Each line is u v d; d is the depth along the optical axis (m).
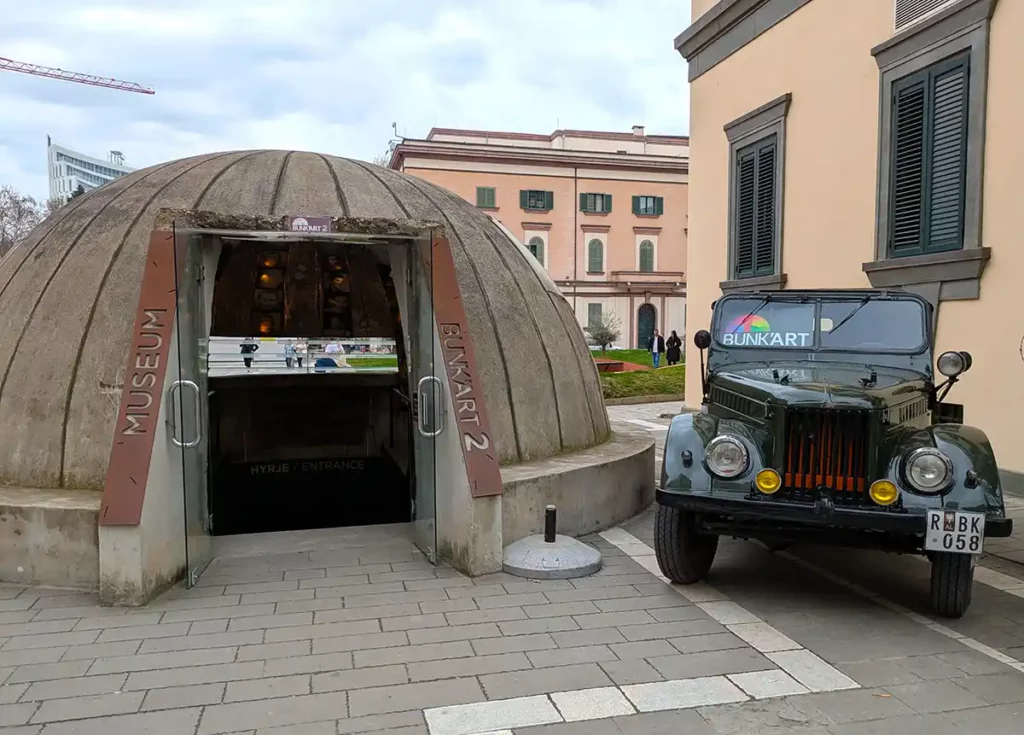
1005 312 8.09
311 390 8.22
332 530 6.44
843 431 4.49
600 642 4.20
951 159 8.73
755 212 12.63
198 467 5.39
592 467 6.46
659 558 5.03
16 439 5.57
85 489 5.38
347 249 7.71
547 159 42.00
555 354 7.30
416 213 7.23
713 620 4.56
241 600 4.77
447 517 5.61
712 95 13.98
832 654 4.09
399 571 5.38
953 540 4.16
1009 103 8.00
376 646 4.10
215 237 5.85
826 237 10.93
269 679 3.71
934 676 3.84
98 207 6.70
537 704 3.49
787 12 11.69
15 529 4.96
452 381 5.48
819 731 3.31
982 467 4.35
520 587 5.07
